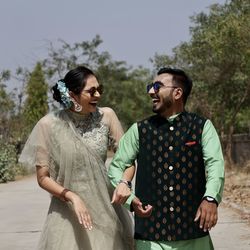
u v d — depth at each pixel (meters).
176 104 3.93
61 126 4.23
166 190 3.84
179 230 3.82
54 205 4.26
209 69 22.83
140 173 3.94
